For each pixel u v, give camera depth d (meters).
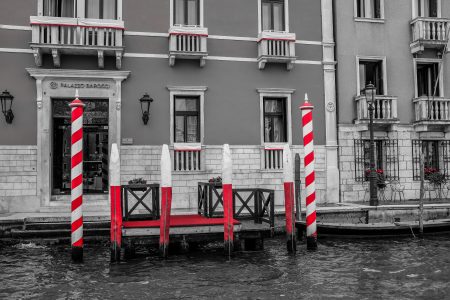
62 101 14.12
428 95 16.89
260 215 10.29
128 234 8.81
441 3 16.83
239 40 15.12
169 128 14.40
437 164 16.66
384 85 16.30
